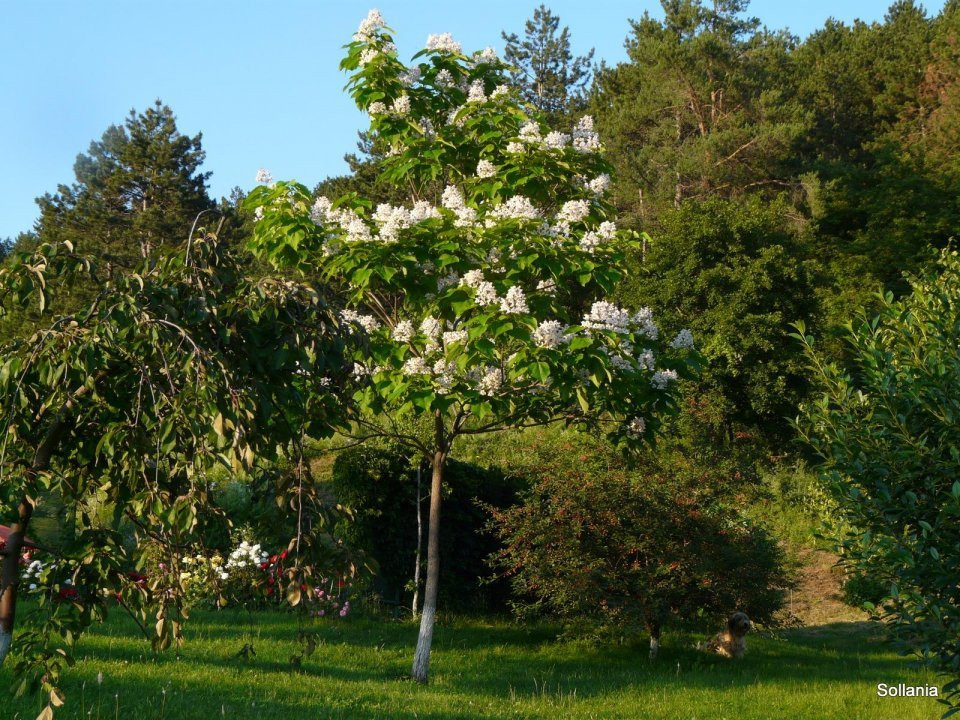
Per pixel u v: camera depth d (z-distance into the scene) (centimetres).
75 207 4581
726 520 1250
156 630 577
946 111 4522
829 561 1994
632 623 1188
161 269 600
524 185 985
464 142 1020
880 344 604
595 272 908
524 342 873
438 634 1334
